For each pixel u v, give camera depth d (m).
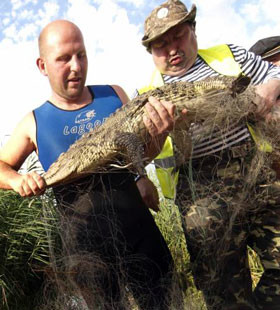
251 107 1.03
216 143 1.11
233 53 1.23
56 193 1.12
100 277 1.05
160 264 1.09
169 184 1.22
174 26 1.16
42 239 1.26
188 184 1.15
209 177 1.13
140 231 1.08
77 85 1.11
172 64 1.22
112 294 1.06
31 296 1.30
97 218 1.07
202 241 1.11
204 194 1.12
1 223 1.29
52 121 1.13
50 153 1.12
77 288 1.05
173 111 0.97
